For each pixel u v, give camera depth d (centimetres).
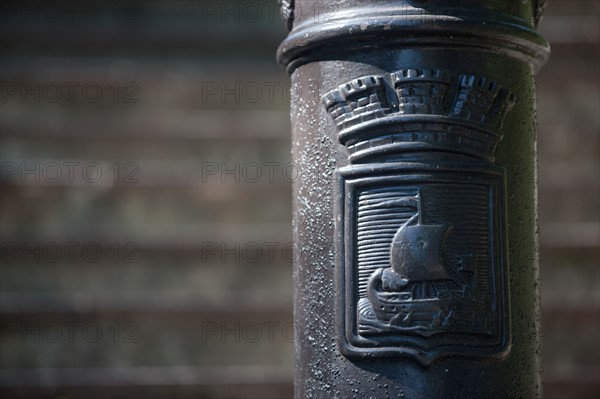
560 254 696
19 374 636
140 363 666
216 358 668
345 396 262
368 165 262
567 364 664
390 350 255
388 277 256
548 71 746
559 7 773
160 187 720
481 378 256
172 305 663
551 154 746
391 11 261
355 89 264
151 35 763
